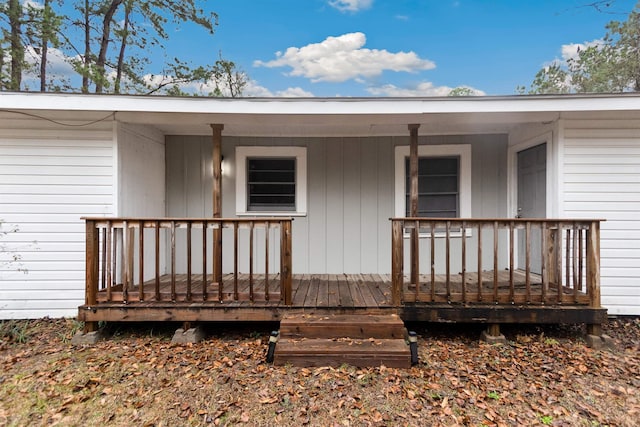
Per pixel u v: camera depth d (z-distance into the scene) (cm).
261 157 537
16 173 408
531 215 471
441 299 341
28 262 410
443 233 532
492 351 318
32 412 222
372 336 306
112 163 414
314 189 534
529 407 227
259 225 348
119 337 358
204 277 346
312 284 445
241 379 262
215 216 420
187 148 529
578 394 244
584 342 342
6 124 406
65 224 413
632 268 407
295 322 308
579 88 1090
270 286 427
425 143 524
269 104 395
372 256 532
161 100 389
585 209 410
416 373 270
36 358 303
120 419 215
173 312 340
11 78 845
